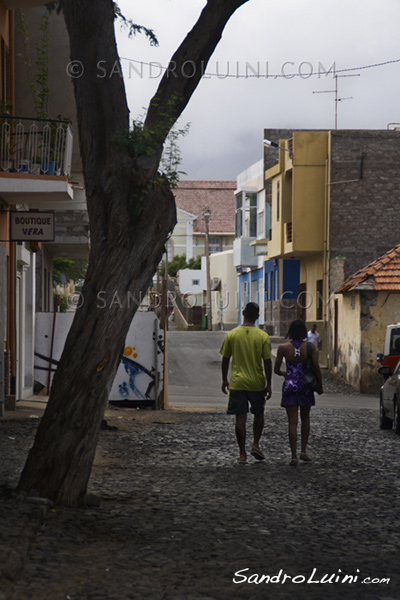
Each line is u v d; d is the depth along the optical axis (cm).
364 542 1151
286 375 1914
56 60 3206
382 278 5081
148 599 858
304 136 6712
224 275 11325
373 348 5059
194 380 5469
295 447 1880
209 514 1310
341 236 6638
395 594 910
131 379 3306
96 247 1303
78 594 857
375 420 3133
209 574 967
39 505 1201
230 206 16525
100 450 2033
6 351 2830
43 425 1279
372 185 6656
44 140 2719
